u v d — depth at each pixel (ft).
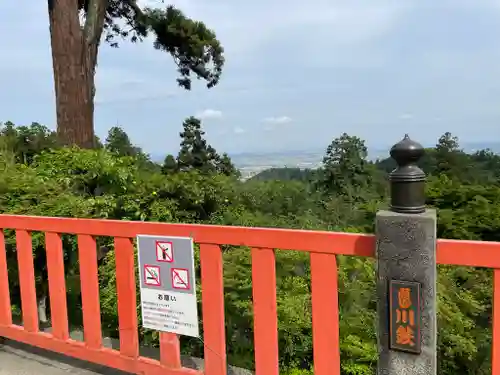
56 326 8.36
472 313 12.38
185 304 6.87
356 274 11.49
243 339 10.34
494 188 21.79
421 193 5.23
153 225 7.06
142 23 37.76
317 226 16.75
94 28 23.88
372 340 10.43
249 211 18.07
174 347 7.13
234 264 10.52
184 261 6.79
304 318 10.11
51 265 8.29
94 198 13.21
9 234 10.05
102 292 11.55
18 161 17.29
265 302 6.39
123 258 7.44
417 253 5.10
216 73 43.42
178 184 16.05
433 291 5.08
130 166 15.97
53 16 22.04
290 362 10.46
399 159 5.23
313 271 6.03
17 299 11.63
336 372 6.00
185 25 38.27
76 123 22.20
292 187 22.65
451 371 11.80
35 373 8.61
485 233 18.88
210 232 6.64
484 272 13.34
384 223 5.26
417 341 5.19
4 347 9.78
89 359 8.02
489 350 11.84
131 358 7.56
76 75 22.21
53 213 10.85
